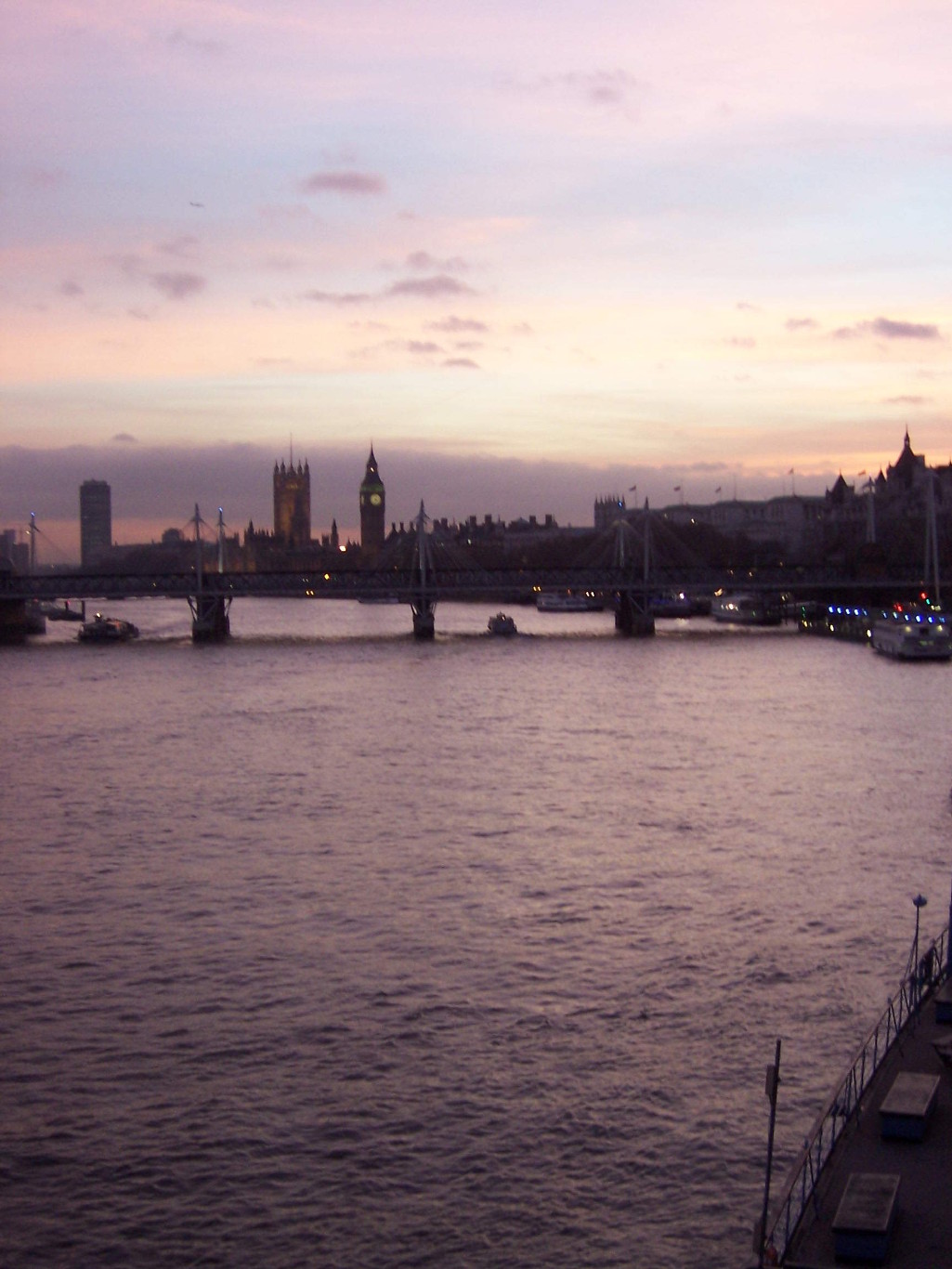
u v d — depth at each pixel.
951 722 129.25
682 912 65.69
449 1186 41.69
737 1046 50.19
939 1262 28.45
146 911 67.44
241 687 169.75
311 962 59.69
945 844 78.44
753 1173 41.78
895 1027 40.69
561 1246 38.72
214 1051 50.66
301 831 84.75
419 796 95.38
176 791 98.62
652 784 98.50
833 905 66.56
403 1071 48.78
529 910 66.50
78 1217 40.41
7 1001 55.47
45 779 104.19
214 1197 41.25
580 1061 49.28
